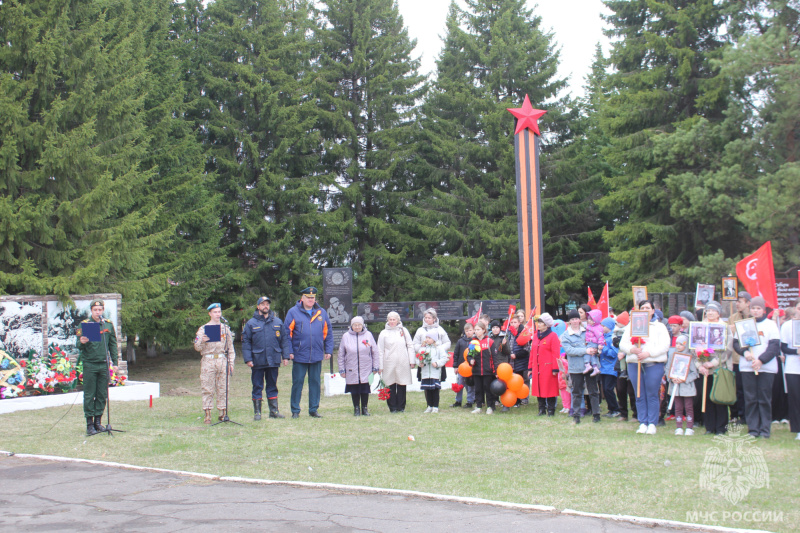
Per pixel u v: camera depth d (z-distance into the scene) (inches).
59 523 200.7
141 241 690.2
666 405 407.5
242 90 1146.7
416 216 1290.6
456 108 1275.8
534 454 301.4
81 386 539.8
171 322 837.8
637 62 992.9
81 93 631.8
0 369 490.9
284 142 1117.7
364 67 1280.8
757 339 331.9
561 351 419.5
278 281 1203.2
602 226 1259.8
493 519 201.6
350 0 1327.5
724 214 826.8
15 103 587.8
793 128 768.3
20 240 587.5
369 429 377.1
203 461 292.2
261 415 437.1
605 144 1343.5
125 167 697.0
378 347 461.1
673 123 930.1
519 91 1249.4
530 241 690.2
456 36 1309.1
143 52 820.0
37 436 360.2
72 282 570.3
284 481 249.1
